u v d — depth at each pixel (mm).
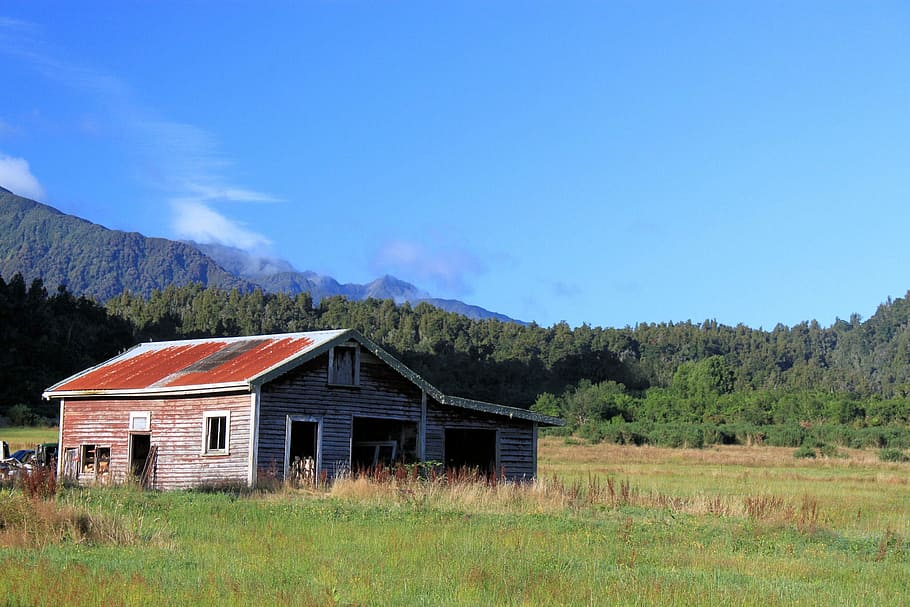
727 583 17375
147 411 37031
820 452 95438
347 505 27609
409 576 16531
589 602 15023
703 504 29953
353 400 37062
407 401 38719
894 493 48031
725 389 194000
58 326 143375
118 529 19578
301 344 37156
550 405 163125
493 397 182875
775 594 16312
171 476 35938
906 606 16281
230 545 19312
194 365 38312
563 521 25578
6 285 141000
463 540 20969
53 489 24094
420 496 29125
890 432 115062
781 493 46188
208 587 14383
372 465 38469
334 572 16406
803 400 149875
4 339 124812
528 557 19062
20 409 98062
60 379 123562
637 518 27688
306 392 35750
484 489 30984
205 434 35344
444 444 39719
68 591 13836
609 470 63969
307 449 37312
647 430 118500
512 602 14906
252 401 34188
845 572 19625
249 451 33938
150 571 15930
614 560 19797
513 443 41812
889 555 22672
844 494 46688
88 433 38531
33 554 17359
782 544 23516
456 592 15367
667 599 15391
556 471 61062
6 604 13289
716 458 84812
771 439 117938
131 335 158250
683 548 22016
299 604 13609
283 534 20875
